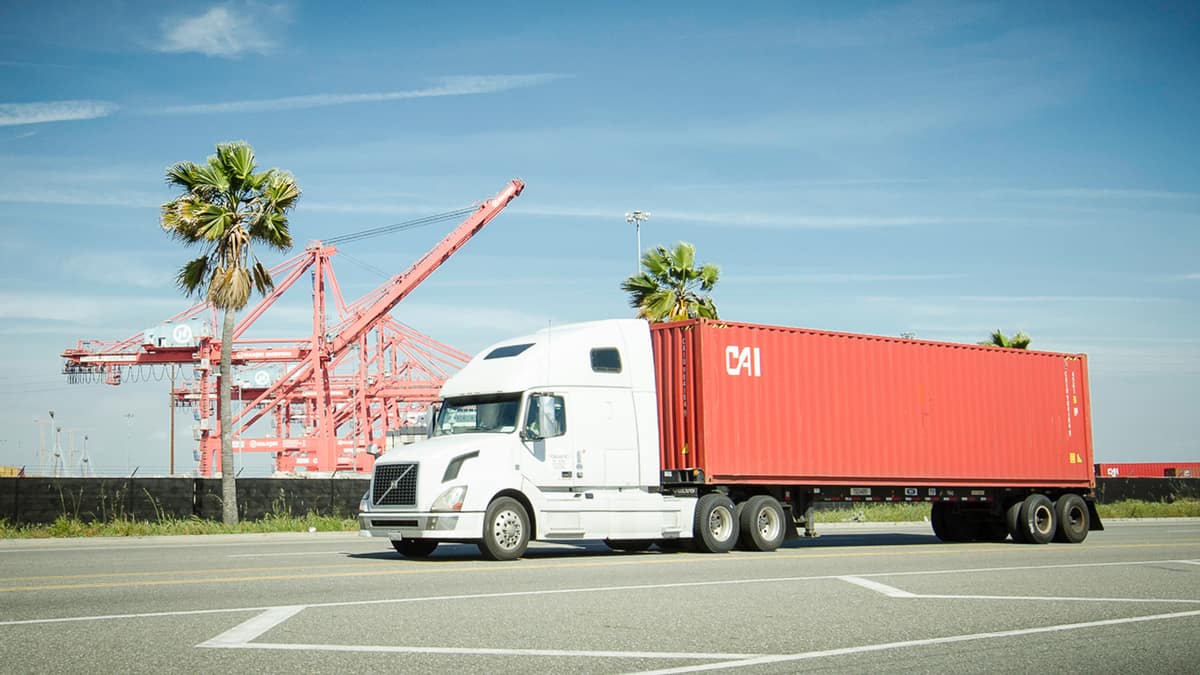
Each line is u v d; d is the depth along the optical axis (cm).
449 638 817
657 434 1864
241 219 3117
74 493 2759
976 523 2483
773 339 2047
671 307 3766
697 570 1423
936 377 2291
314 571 1388
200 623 887
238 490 2975
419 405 10650
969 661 738
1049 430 2475
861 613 970
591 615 947
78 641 795
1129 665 733
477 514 1602
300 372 8650
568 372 1766
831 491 2116
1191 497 4822
